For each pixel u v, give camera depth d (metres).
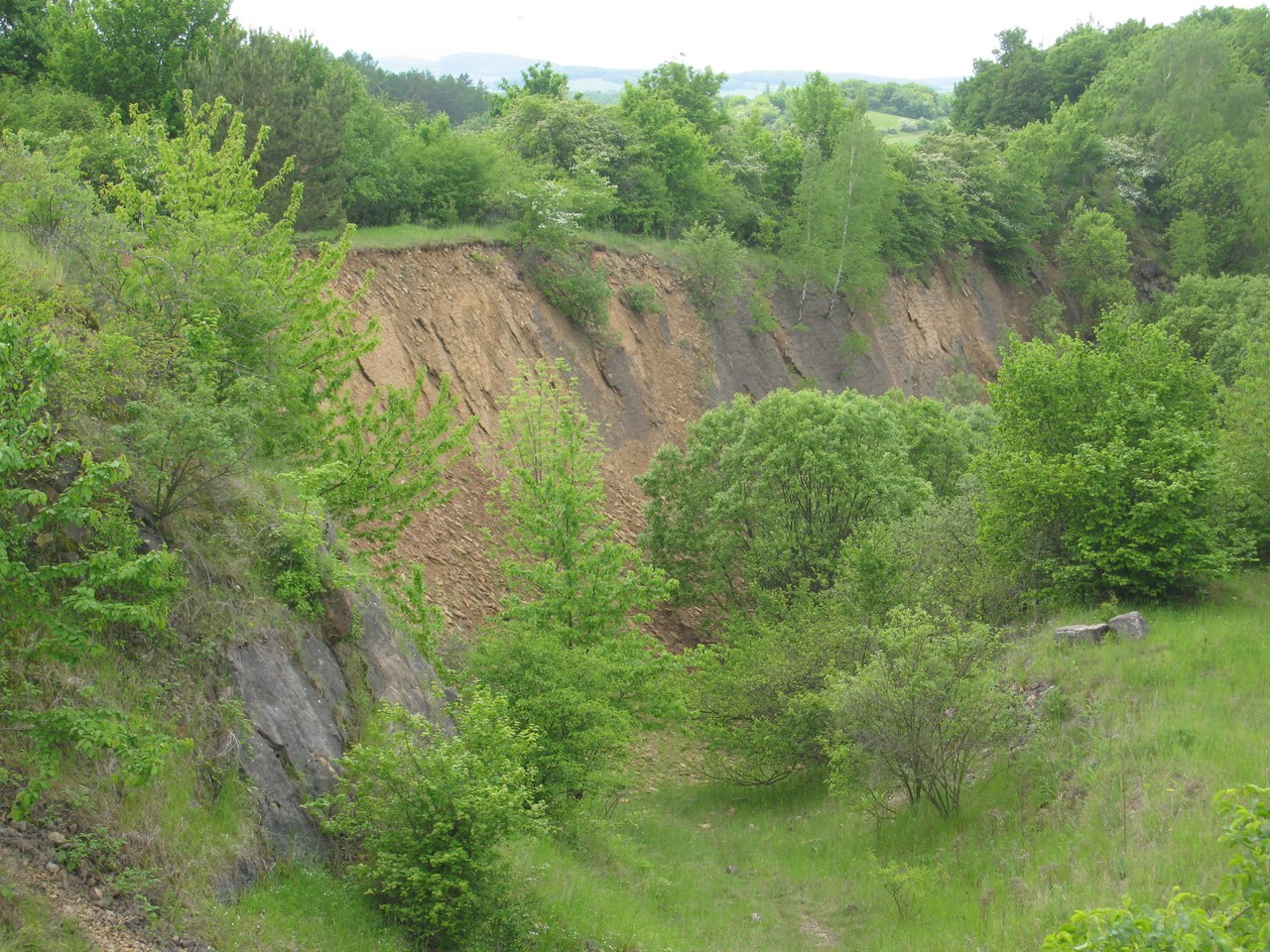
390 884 8.49
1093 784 12.36
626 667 16.64
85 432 8.92
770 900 12.89
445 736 11.23
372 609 11.81
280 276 13.22
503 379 27.31
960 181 52.84
